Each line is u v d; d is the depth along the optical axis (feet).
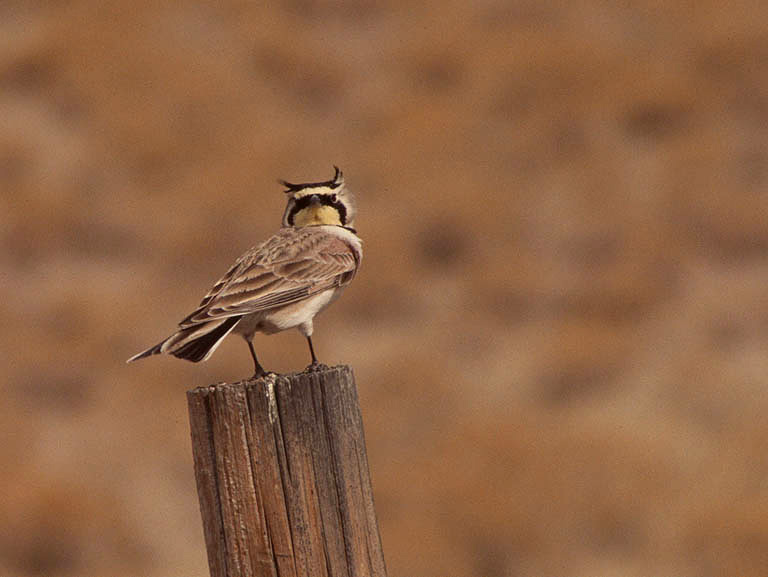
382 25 102.53
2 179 81.61
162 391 59.62
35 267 73.82
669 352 62.39
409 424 56.70
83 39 90.84
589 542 44.86
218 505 17.03
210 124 87.30
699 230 73.77
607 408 57.21
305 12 104.12
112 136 84.28
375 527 17.48
